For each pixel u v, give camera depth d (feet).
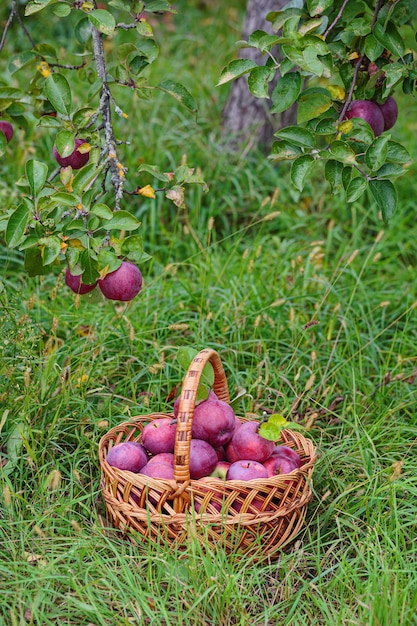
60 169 7.04
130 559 6.81
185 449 6.72
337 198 11.14
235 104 11.80
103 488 7.06
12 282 9.52
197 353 7.31
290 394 8.54
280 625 6.56
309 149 6.87
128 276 6.88
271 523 6.88
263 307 9.21
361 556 6.81
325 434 8.13
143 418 7.58
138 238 6.88
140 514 6.80
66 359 8.25
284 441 7.63
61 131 6.89
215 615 6.54
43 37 14.32
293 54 6.65
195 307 9.40
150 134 11.35
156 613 6.49
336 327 9.33
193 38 15.11
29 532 6.97
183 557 6.84
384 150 6.75
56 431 7.68
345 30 7.07
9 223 6.75
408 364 9.00
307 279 9.55
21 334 7.77
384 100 7.34
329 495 7.48
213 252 10.41
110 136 7.06
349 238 11.00
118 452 7.07
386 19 7.00
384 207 6.92
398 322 9.49
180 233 10.63
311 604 6.74
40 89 7.93
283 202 11.19
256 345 8.89
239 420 7.70
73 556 6.75
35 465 7.49
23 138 10.61
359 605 6.56
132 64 7.34
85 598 6.64
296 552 6.89
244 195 11.14
